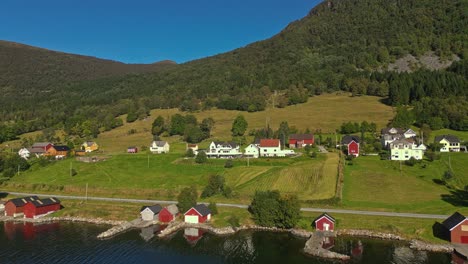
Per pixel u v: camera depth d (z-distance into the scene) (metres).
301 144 176.12
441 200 102.88
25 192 134.62
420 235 84.50
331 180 120.94
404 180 119.25
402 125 187.75
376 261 74.31
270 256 78.69
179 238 90.19
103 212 110.25
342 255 76.38
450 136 156.00
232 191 118.12
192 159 155.75
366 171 128.38
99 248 85.00
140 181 135.88
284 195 97.56
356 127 194.25
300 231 90.62
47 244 88.06
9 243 88.88
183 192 106.94
